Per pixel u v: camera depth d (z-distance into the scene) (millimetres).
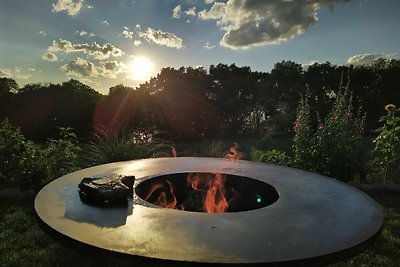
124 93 11898
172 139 11672
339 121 4773
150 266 1232
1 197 4352
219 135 13531
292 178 2527
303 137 4938
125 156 5070
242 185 2578
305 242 1383
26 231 3508
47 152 4883
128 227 1505
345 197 2039
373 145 6391
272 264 1212
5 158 4473
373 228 1547
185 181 2668
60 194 1960
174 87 13062
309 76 14961
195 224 1561
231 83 14594
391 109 4859
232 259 1224
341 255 1324
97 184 1883
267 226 1553
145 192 2396
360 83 14289
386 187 4785
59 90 12930
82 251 1354
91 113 11750
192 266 1204
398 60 14344
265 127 14328
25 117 12641
